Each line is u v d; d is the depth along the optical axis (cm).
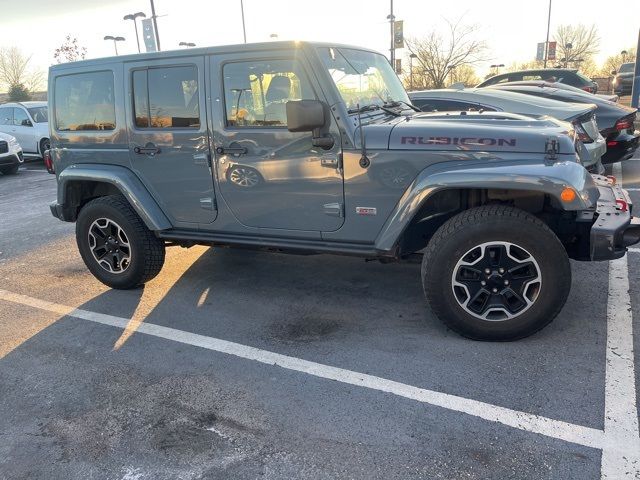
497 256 333
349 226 368
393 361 334
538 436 259
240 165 389
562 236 365
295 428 277
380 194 352
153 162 425
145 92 418
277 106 371
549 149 319
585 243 358
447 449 254
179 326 404
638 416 268
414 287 448
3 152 1258
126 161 439
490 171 317
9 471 259
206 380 328
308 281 476
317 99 354
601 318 370
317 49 357
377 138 345
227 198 404
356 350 351
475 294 339
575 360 320
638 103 1234
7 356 374
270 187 384
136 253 455
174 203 429
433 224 379
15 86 4344
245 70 375
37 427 291
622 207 349
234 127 387
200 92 392
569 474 234
